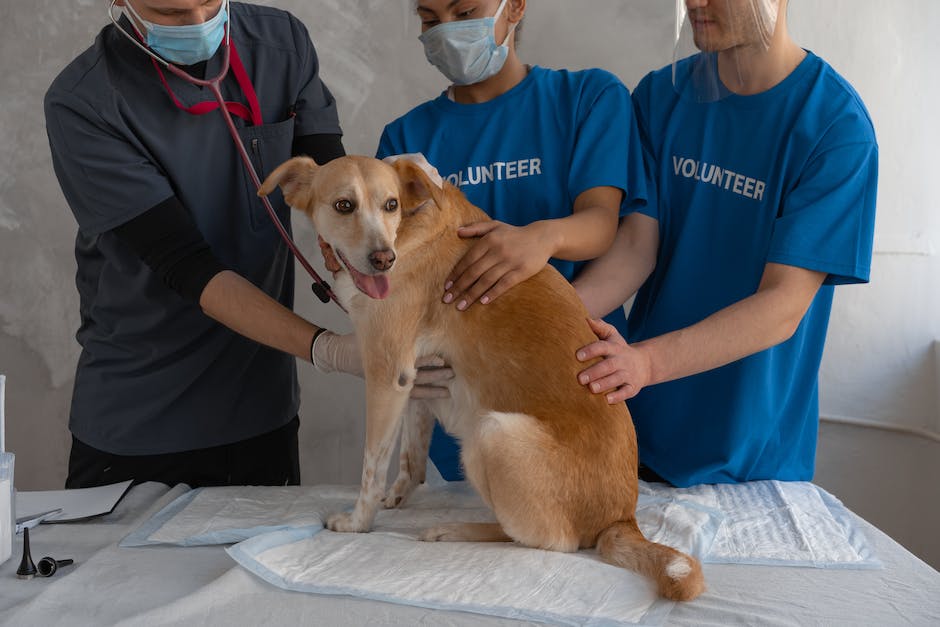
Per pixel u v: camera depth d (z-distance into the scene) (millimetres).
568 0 3025
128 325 2373
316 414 3469
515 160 2225
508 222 2232
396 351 1831
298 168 1892
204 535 1728
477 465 1712
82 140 2115
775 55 2000
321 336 1977
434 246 1861
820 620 1360
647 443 2219
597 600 1410
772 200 2025
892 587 1479
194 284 2047
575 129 2188
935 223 2951
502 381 1790
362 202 1760
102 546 1765
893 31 2916
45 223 3416
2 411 1775
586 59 3041
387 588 1458
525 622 1354
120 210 2115
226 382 2406
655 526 1772
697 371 1819
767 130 2033
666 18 2955
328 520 1819
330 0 3301
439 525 1764
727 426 2078
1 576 1603
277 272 2482
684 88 2105
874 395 3090
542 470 1629
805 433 2201
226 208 2336
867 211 1916
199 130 2248
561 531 1643
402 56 3289
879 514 3131
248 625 1368
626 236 2229
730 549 1658
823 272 1888
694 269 2158
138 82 2186
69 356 3486
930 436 2973
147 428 2406
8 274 3453
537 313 1805
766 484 2049
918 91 2910
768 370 2057
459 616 1378
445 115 2295
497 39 2158
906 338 3025
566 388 1721
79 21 3312
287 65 2416
